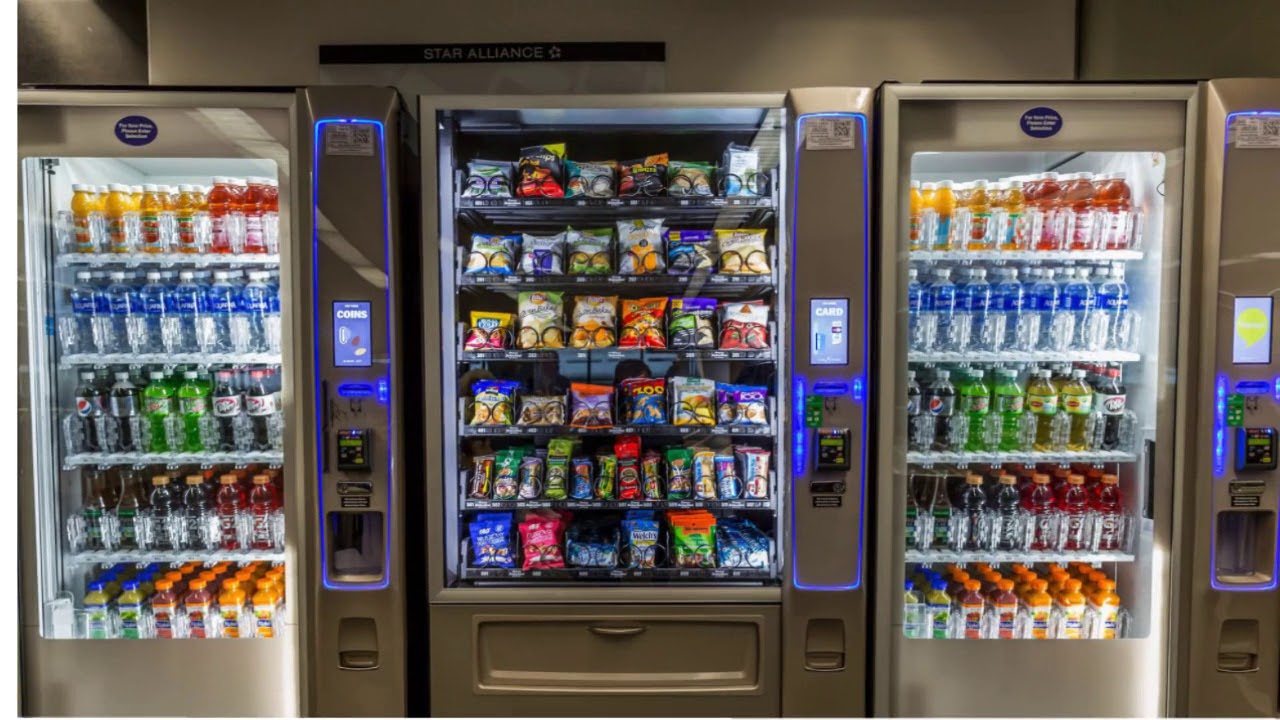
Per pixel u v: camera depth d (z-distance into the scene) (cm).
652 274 211
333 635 194
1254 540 195
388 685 196
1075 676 200
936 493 219
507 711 200
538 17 238
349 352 190
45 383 201
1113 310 211
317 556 193
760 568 208
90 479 217
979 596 212
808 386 191
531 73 238
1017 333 215
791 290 190
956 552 212
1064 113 186
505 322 218
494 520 215
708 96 193
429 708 214
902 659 197
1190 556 193
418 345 210
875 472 197
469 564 215
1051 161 222
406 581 199
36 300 198
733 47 239
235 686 200
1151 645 197
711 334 219
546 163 216
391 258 189
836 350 190
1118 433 211
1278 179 187
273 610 212
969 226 211
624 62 238
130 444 213
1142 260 205
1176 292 190
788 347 193
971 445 217
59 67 243
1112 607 210
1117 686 199
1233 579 193
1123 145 187
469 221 235
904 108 187
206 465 224
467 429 210
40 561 199
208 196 211
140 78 244
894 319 190
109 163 221
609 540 217
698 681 200
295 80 238
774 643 199
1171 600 194
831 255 189
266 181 209
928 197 211
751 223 238
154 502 213
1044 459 205
